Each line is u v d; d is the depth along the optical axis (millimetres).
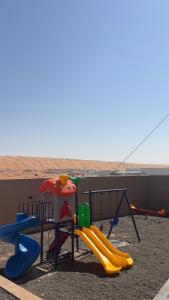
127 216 12289
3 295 4367
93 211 11703
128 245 7688
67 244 7668
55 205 6121
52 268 5969
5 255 6879
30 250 5801
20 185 9281
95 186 11836
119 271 5691
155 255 6793
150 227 10000
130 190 13391
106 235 8820
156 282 5215
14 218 9133
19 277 5559
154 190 14133
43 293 4836
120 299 4594
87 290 4938
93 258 6496
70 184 6352
